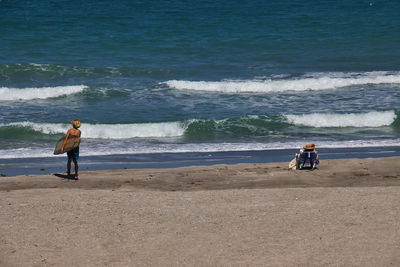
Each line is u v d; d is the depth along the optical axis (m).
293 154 36.56
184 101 51.59
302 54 72.75
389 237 17.11
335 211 19.97
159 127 42.69
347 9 105.88
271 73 62.72
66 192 24.86
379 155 35.94
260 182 27.53
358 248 16.31
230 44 77.56
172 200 22.20
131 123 42.84
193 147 38.62
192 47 75.56
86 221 19.11
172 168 31.81
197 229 18.17
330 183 27.05
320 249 16.30
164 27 87.50
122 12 99.44
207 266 15.28
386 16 98.62
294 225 18.41
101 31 84.12
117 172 30.47
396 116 45.34
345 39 81.88
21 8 102.12
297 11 103.06
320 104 50.56
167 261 15.66
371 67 65.94
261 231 17.88
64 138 29.19
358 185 26.55
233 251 16.27
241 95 54.22
